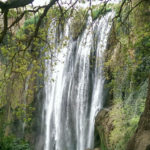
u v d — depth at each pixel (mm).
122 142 6191
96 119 10461
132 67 7270
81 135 13914
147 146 3742
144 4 7855
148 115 4098
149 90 4223
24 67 6543
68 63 15953
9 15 6203
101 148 9320
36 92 17266
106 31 12164
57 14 6723
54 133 16938
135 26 8312
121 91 8609
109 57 9664
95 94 12961
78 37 14820
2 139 7422
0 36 4883
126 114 7477
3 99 7195
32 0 4555
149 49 6707
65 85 16078
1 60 7316
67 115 15727
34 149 18156
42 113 18141
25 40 6043
